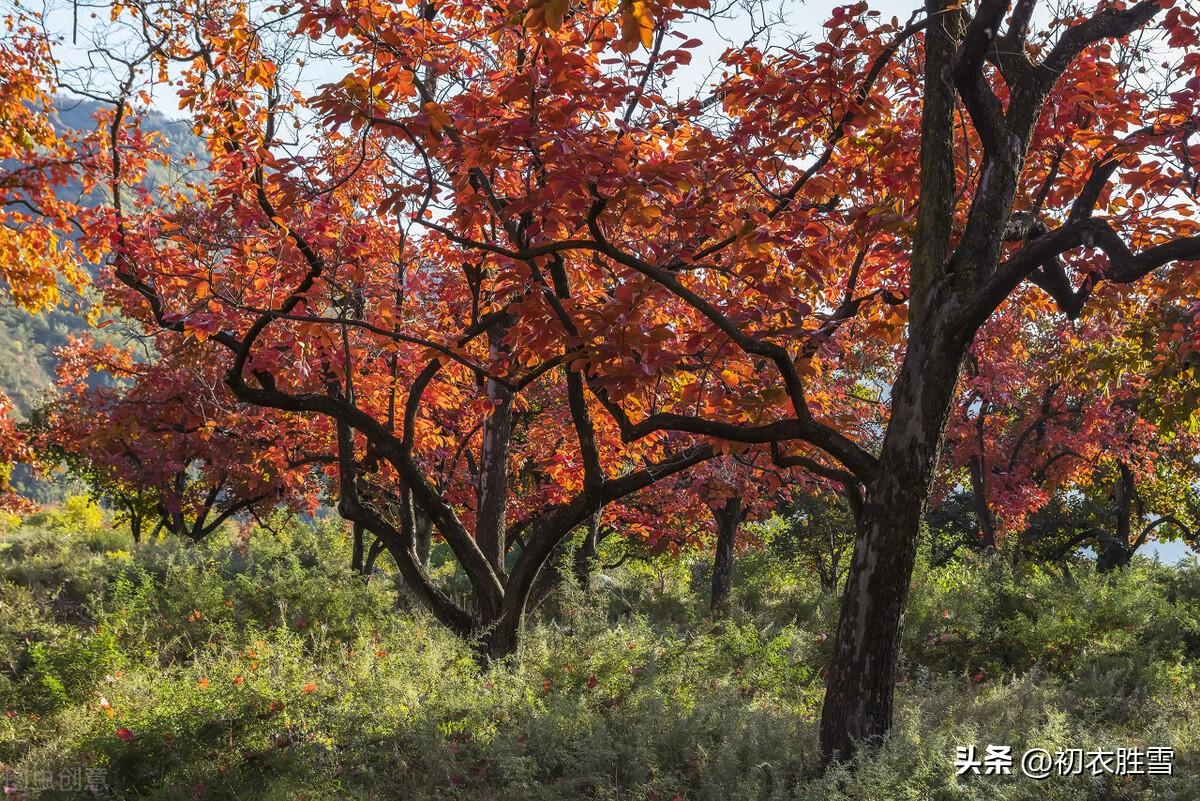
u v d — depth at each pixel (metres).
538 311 6.59
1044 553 28.11
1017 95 6.31
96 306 11.39
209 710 6.00
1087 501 28.05
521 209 5.67
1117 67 7.09
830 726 5.95
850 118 6.98
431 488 8.71
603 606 10.24
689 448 8.55
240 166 7.87
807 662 10.34
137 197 9.45
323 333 7.58
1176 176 6.83
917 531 5.97
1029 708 7.42
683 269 7.06
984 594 11.45
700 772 5.95
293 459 14.49
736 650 9.52
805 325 7.86
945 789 5.31
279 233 7.31
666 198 6.59
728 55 7.43
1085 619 10.52
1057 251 5.72
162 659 8.68
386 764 5.92
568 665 7.68
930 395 5.93
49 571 13.60
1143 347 9.01
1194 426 8.98
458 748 6.07
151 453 17.44
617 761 6.05
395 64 6.64
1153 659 9.69
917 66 7.81
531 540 8.43
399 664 7.30
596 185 5.61
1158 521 25.00
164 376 15.77
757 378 7.33
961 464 19.73
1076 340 15.33
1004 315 16.58
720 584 18.17
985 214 6.12
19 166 9.55
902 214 7.17
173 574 11.35
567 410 12.66
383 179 9.05
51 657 7.39
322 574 11.80
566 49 6.74
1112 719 7.97
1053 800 5.38
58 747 6.21
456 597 14.41
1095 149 7.25
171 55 7.94
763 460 12.62
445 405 11.71
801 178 7.25
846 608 6.04
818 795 5.15
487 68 7.98
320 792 5.40
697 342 6.87
